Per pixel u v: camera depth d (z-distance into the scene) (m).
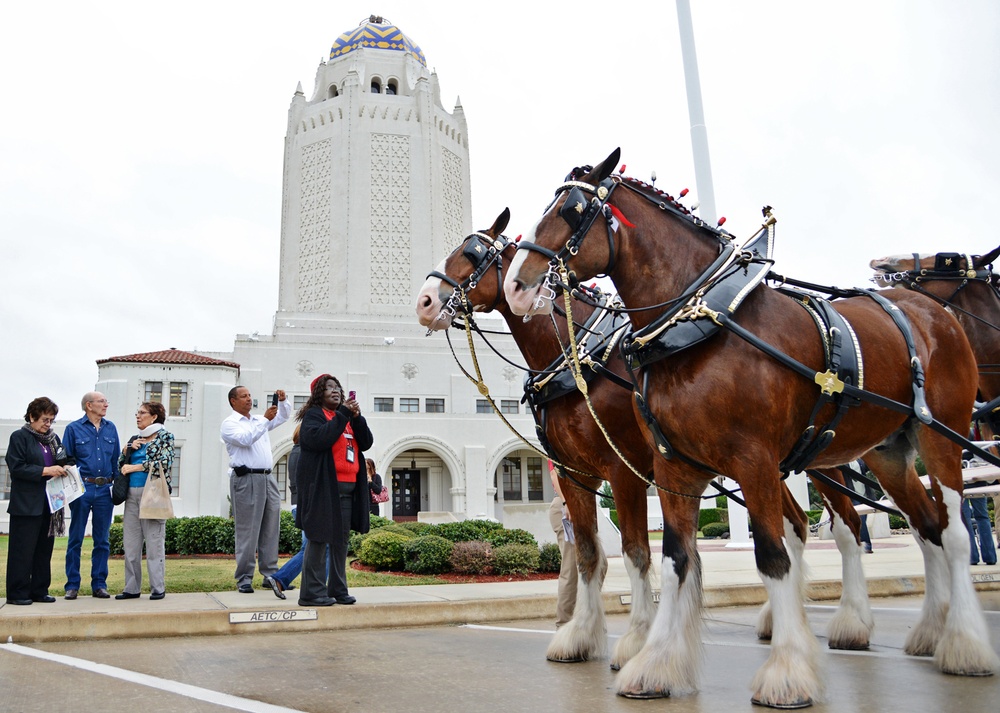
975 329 6.74
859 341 4.54
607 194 4.41
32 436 8.05
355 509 7.98
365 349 44.50
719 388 3.94
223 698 4.17
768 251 4.59
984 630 4.54
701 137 16.92
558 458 5.52
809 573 6.02
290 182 53.97
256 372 42.34
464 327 6.29
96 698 4.20
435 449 41.31
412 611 7.56
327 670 5.03
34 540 7.89
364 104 52.91
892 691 4.01
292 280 51.88
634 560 5.11
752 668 4.87
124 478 8.52
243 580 8.93
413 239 50.78
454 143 55.72
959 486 4.87
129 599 8.41
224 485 38.28
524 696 4.18
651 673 4.02
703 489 4.43
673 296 4.37
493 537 13.75
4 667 5.15
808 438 4.20
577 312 5.81
